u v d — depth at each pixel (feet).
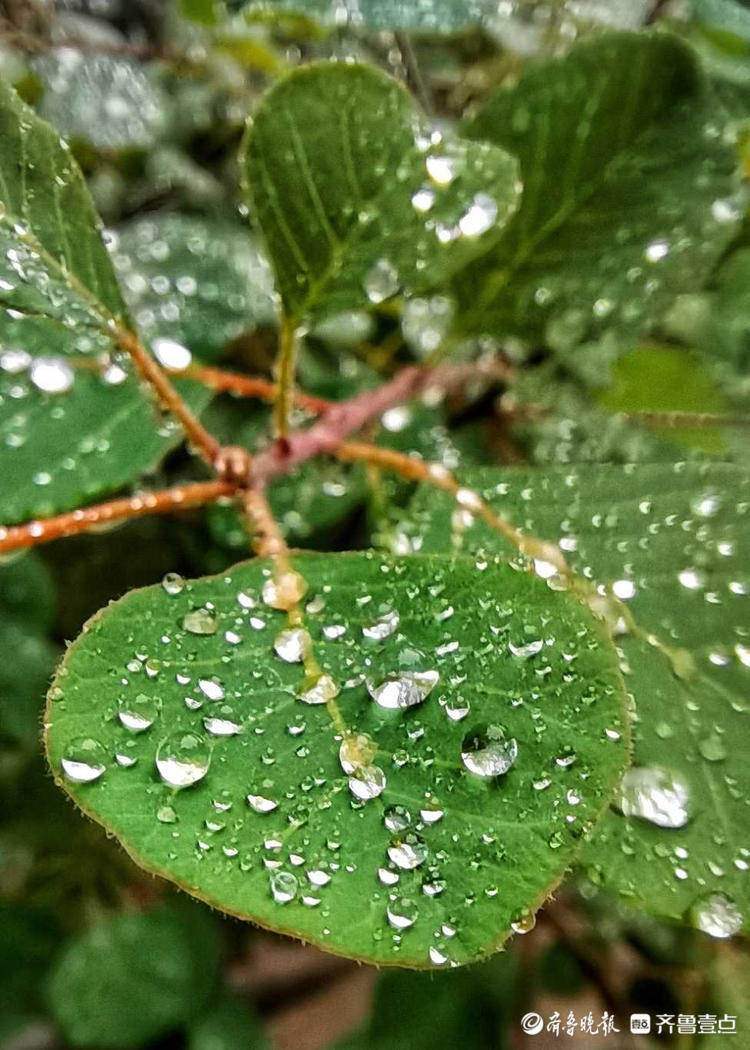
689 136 0.41
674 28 0.52
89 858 0.62
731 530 0.37
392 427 0.53
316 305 0.36
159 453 0.39
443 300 0.54
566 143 0.41
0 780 0.58
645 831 0.28
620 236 0.43
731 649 0.33
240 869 0.23
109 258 0.36
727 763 0.30
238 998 0.68
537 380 0.51
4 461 0.38
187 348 0.52
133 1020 0.62
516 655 0.28
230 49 0.56
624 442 0.49
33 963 0.65
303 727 0.26
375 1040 0.56
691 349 0.47
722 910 0.27
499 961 0.58
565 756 0.26
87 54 0.61
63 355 0.41
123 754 0.25
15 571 0.55
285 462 0.40
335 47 0.60
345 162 0.34
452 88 0.63
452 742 0.26
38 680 0.54
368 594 0.30
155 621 0.29
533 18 0.56
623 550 0.37
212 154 0.68
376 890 0.23
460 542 0.38
